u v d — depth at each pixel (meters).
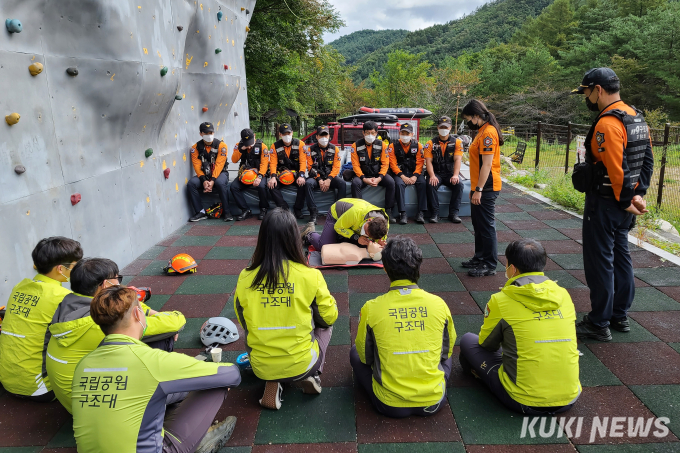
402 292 2.40
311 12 17.69
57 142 3.64
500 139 4.12
